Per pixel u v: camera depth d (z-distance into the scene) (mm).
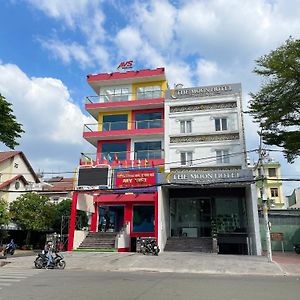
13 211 31156
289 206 47188
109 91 33000
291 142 20438
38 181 43469
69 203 35750
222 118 27438
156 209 23344
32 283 10453
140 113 31188
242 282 10859
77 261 17844
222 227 25484
